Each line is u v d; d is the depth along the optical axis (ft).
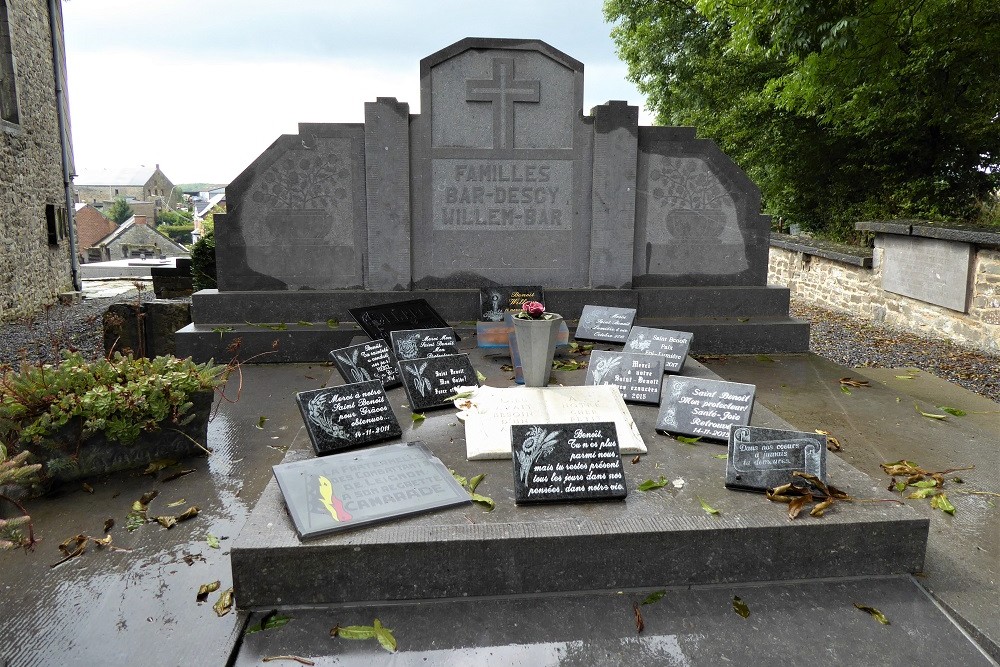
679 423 11.59
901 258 33.14
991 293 27.40
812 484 9.29
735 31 33.22
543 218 20.43
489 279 20.62
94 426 11.09
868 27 28.71
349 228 19.93
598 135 19.83
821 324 35.35
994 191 42.09
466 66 19.56
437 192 20.08
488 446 10.65
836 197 47.88
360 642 7.48
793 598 8.27
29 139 41.98
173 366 12.42
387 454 10.14
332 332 18.85
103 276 76.79
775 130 46.98
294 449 10.78
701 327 19.98
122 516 10.25
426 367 13.08
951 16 29.76
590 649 7.39
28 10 42.37
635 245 20.86
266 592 8.07
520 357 13.28
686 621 7.86
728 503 9.09
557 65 19.70
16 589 8.46
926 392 19.06
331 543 8.02
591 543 8.29
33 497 10.90
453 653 7.32
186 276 43.60
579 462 9.35
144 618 7.91
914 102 37.17
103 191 267.39
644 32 57.88
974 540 9.65
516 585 8.32
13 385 11.26
